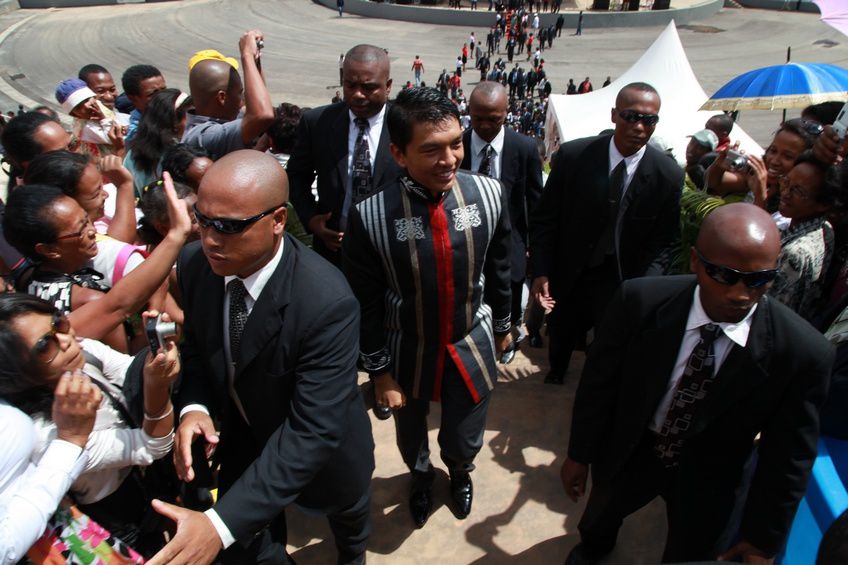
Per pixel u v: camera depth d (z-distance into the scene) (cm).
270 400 194
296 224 396
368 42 3522
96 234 258
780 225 331
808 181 262
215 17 3991
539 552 272
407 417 273
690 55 3322
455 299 243
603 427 227
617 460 222
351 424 215
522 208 396
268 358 185
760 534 201
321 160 350
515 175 386
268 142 436
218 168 165
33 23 3634
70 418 170
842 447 230
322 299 183
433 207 232
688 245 383
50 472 164
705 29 3859
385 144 334
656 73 1129
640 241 333
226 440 215
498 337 282
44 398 182
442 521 287
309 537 280
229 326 191
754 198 340
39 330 174
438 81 2681
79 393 169
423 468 288
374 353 254
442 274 237
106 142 421
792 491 194
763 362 186
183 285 202
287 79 2861
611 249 335
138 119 502
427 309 244
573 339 372
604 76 2978
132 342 281
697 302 196
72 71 2791
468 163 393
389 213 234
